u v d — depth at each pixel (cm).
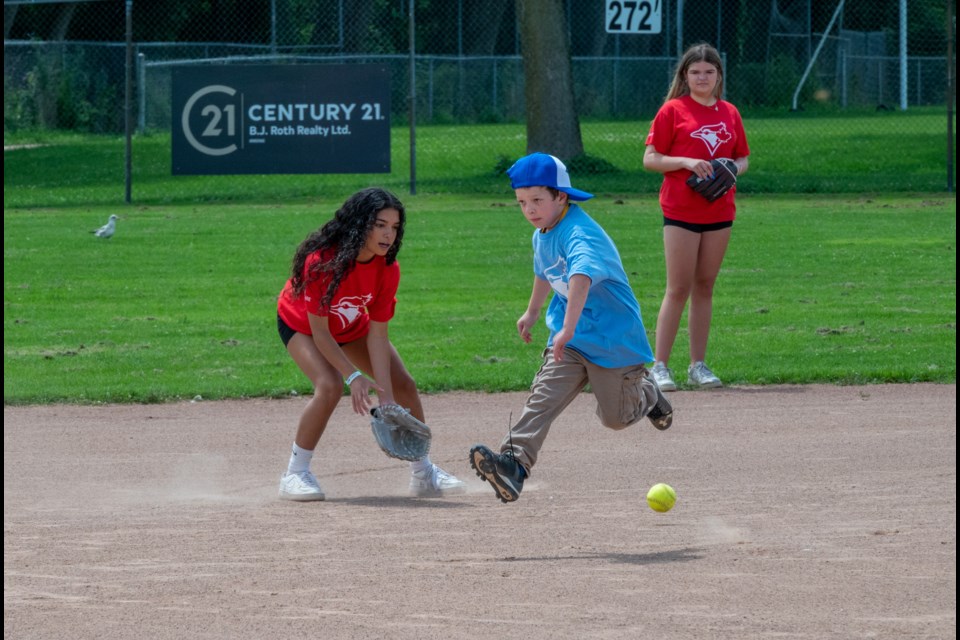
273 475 2088
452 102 12069
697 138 2797
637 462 2125
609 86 12756
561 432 2400
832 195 7038
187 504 1853
